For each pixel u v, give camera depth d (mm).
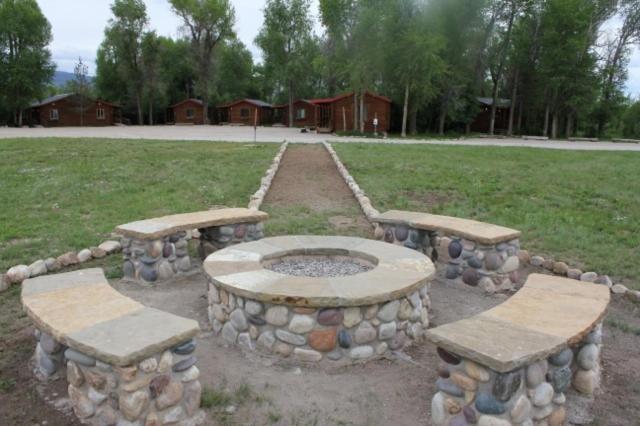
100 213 7781
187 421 2729
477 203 9008
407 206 8758
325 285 3607
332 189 10406
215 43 49750
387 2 27719
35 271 5184
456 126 36781
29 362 3422
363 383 3207
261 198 8906
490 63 35438
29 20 41531
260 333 3566
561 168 13570
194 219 5500
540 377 2521
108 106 45281
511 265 4973
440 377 2654
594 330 2984
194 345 2773
